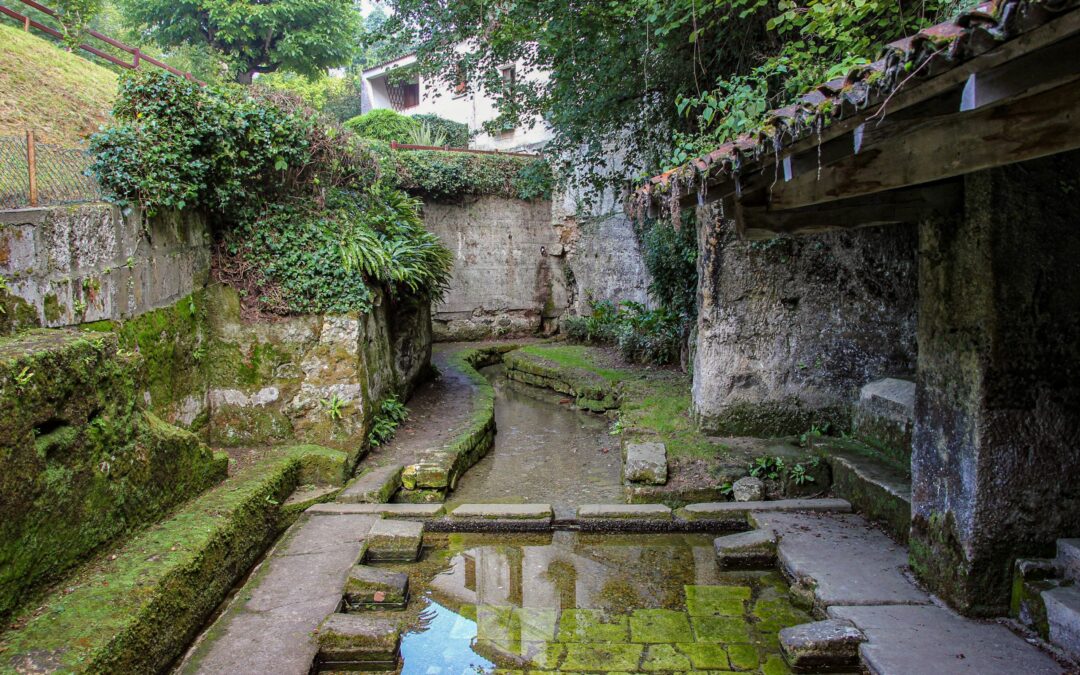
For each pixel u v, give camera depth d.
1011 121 2.69
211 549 4.20
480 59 8.92
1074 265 3.50
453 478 6.48
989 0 2.02
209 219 6.39
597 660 3.61
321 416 6.42
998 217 3.45
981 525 3.55
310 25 18.08
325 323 6.46
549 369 11.08
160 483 4.52
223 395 6.36
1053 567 3.47
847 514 5.28
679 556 4.98
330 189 7.23
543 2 7.38
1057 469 3.55
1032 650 3.25
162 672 3.49
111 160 5.07
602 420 9.26
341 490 5.86
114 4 18.39
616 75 7.83
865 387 6.35
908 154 3.19
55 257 4.31
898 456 5.61
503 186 14.32
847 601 3.82
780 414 6.74
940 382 3.85
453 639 3.87
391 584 4.24
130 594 3.42
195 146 5.84
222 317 6.36
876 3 4.58
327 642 3.58
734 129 5.23
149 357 5.25
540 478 6.88
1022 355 3.49
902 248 6.48
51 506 3.44
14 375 3.26
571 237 14.70
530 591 4.46
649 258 10.94
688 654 3.65
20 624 3.13
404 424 7.74
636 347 11.19
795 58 5.31
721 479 5.93
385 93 21.20
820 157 3.06
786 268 6.67
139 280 5.17
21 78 7.81
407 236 8.84
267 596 4.06
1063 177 3.46
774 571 4.66
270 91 6.67
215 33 17.31
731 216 4.72
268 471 5.51
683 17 6.23
